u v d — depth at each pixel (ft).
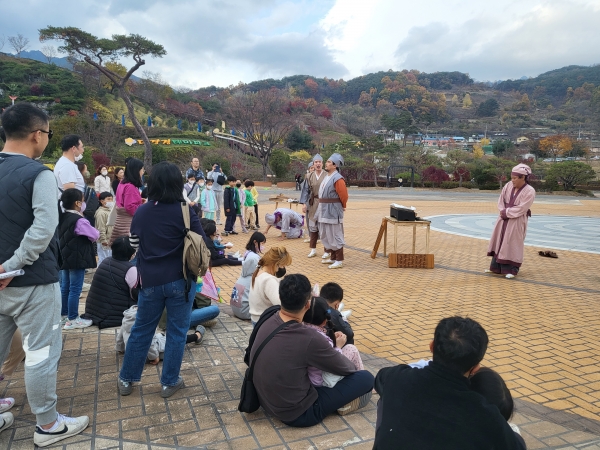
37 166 7.91
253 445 8.44
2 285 7.59
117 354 12.52
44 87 188.96
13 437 8.65
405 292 19.80
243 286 15.52
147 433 8.79
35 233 7.57
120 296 14.51
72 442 8.46
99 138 138.21
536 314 16.67
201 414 9.52
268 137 145.48
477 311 17.01
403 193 117.19
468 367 5.62
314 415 9.01
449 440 5.20
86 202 20.63
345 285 21.06
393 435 5.50
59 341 8.54
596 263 26.76
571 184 136.26
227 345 13.35
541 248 32.30
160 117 236.43
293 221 36.01
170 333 10.04
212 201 36.32
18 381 10.97
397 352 13.03
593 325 15.46
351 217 54.13
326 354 8.84
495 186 131.64
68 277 15.03
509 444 5.24
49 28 109.81
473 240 35.99
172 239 9.55
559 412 9.78
